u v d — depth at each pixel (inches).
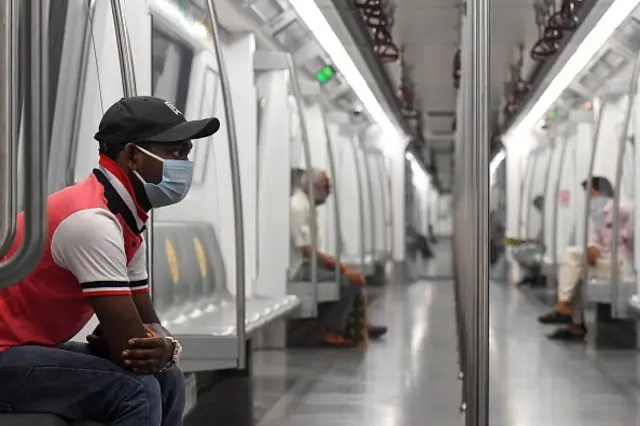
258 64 250.2
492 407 200.2
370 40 316.5
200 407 203.5
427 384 233.6
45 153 67.6
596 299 282.4
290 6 249.8
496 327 321.7
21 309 91.9
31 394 89.4
